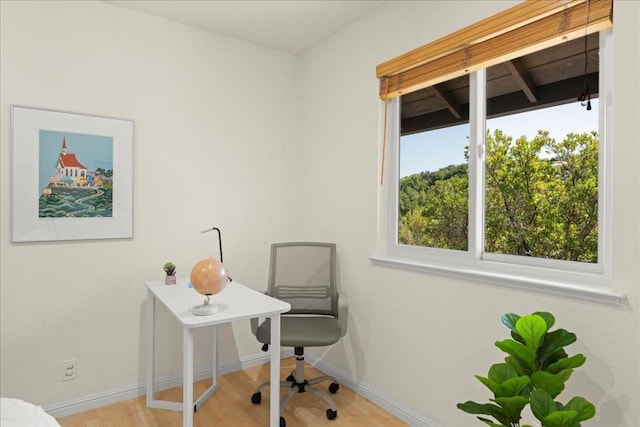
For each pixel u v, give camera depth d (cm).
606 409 147
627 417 142
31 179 227
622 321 143
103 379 250
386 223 259
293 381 261
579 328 155
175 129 277
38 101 229
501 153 200
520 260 189
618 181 146
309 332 231
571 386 156
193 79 285
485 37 190
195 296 220
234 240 305
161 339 272
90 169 245
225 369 300
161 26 271
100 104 249
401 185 254
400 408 232
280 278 271
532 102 187
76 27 240
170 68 275
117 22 255
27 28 226
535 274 179
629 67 143
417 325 223
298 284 270
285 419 232
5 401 118
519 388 127
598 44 163
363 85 267
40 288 231
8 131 221
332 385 265
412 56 226
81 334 243
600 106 160
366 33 264
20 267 226
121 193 255
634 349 140
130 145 258
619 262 145
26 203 226
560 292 160
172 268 252
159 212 271
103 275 251
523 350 134
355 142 274
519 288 175
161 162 272
